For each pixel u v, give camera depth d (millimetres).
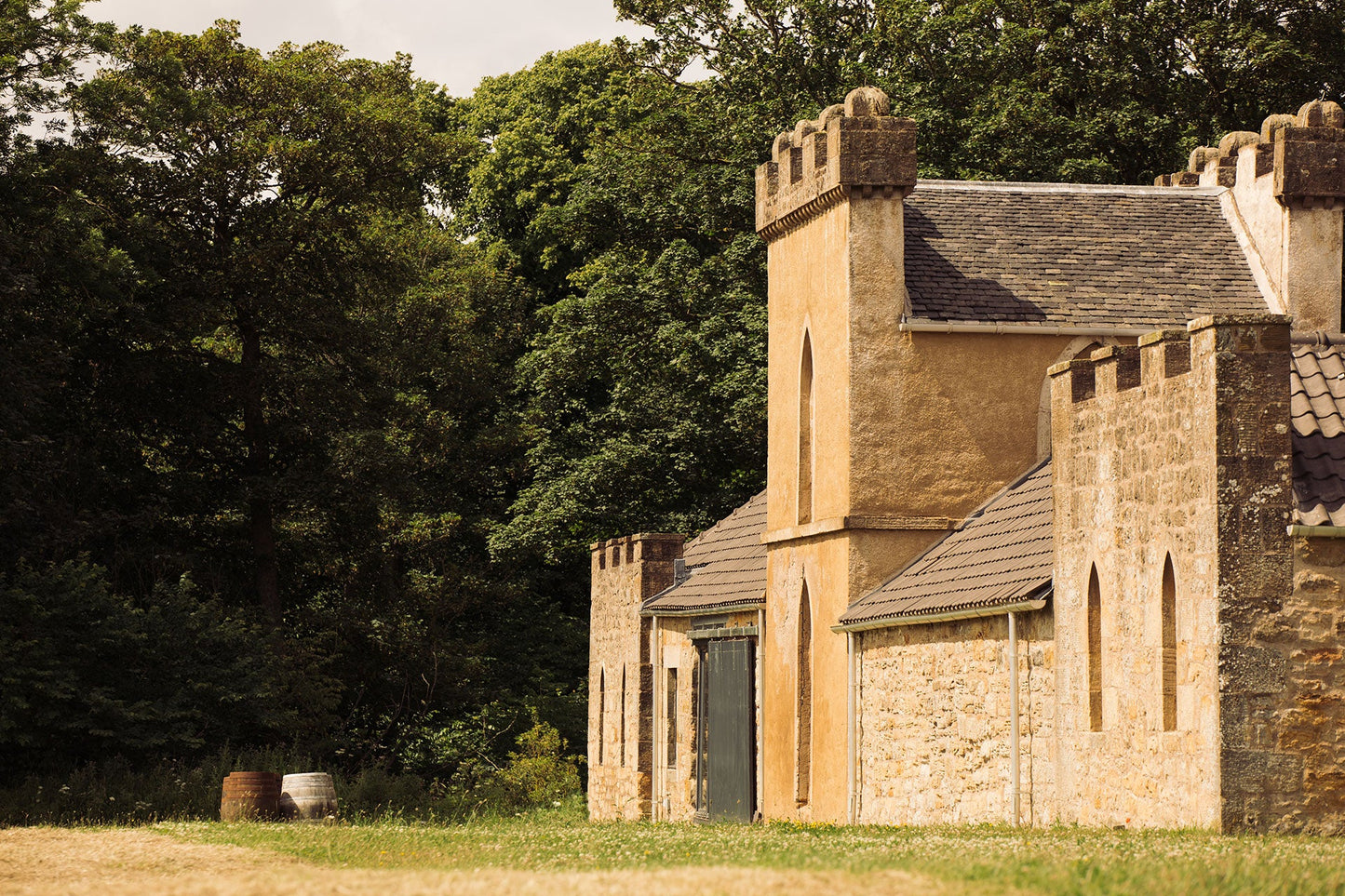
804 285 28969
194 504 46625
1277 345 17078
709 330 44156
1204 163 31766
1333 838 16281
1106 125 43656
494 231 62781
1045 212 29672
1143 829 17516
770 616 29594
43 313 40688
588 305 47469
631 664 35125
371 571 50094
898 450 26828
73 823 29047
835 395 27406
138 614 34938
